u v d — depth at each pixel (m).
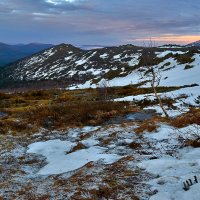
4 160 19.78
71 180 14.46
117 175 14.35
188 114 27.20
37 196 13.03
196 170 13.49
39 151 21.80
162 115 32.44
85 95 62.84
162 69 98.50
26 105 51.00
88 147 21.31
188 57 97.75
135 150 19.09
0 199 12.98
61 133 27.16
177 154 16.80
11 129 28.56
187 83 66.56
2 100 59.53
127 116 33.91
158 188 12.35
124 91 64.19
